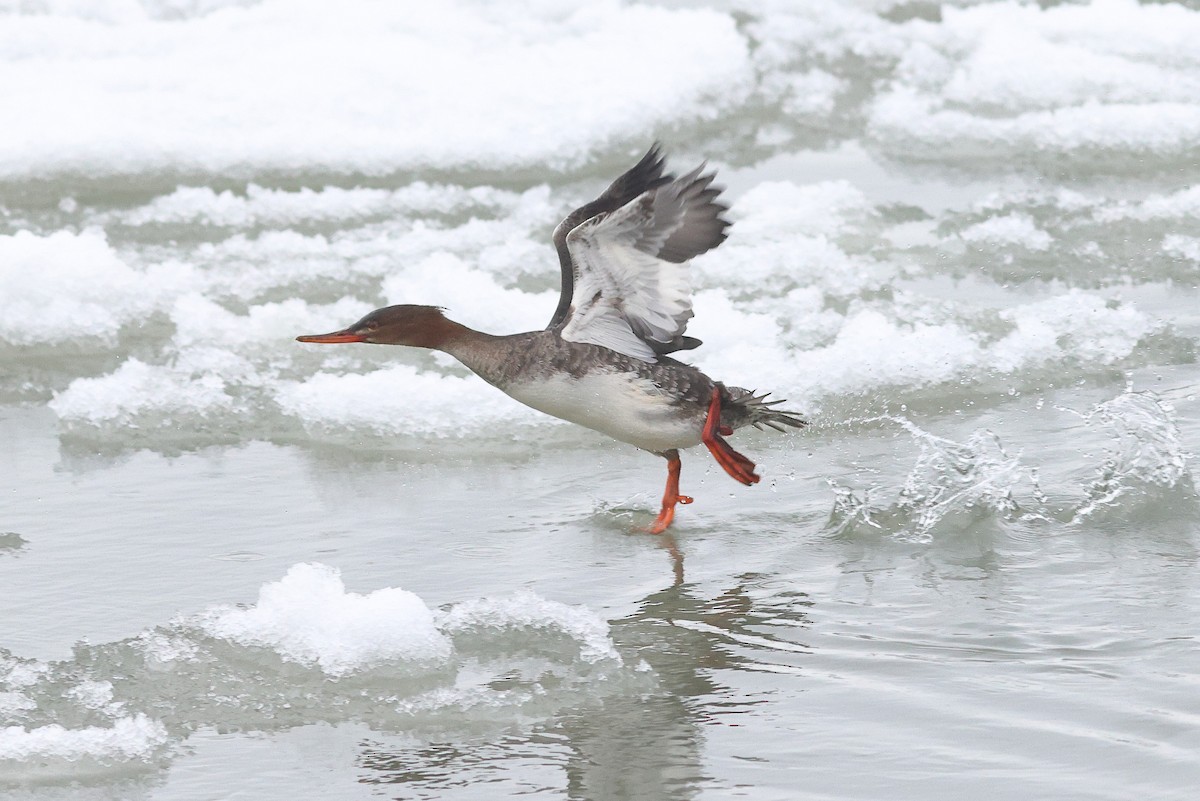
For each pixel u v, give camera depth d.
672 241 10.95
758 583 10.20
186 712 8.28
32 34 23.11
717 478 12.41
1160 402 12.14
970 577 10.12
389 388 13.63
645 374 11.10
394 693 8.48
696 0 26.95
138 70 22.25
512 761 7.78
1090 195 20.59
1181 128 22.38
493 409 13.49
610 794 7.42
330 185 20.56
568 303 11.57
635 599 9.96
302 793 7.47
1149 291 16.86
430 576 10.39
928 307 15.67
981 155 22.34
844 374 13.84
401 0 24.70
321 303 16.62
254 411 13.78
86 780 7.59
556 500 11.96
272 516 11.56
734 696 8.45
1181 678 8.45
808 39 26.27
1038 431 12.90
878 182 21.00
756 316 15.02
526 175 20.98
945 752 7.71
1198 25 26.06
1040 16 26.77
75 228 18.94
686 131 22.56
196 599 9.95
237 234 18.94
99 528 11.27
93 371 15.06
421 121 21.58
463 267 16.41
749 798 7.33
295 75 22.27
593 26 24.75
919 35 26.55
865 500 11.65
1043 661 8.76
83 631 9.41
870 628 9.37
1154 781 7.33
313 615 8.98
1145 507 11.09
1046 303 15.58
